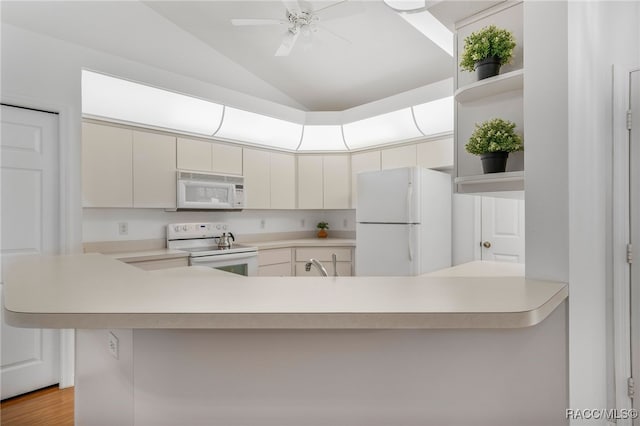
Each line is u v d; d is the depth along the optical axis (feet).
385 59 11.64
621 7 6.22
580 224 4.48
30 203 7.88
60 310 2.84
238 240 14.37
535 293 3.55
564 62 4.16
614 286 6.08
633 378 5.91
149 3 10.61
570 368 3.93
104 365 4.15
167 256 10.72
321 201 15.11
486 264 7.95
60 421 6.88
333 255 6.03
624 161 6.11
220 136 12.66
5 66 7.48
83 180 9.64
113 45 10.23
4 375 7.57
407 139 12.91
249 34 11.39
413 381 3.52
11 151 7.64
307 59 12.16
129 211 11.55
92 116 9.75
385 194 11.76
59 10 9.28
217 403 3.46
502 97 5.41
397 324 2.89
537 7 4.40
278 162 14.66
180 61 11.67
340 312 2.88
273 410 3.48
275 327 2.85
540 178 4.34
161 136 11.27
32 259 6.32
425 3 5.70
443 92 10.96
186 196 11.68
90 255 6.93
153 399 3.48
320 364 3.48
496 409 3.59
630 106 6.12
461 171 5.88
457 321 2.90
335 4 7.64
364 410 3.51
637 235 6.01
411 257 10.98
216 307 2.97
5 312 2.88
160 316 2.81
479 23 5.70
